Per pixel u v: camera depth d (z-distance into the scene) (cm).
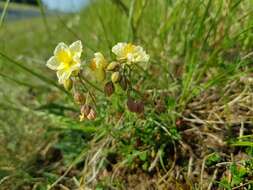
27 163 18
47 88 25
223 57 19
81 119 14
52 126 20
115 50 13
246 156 15
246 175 15
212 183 15
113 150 17
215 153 16
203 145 16
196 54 19
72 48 13
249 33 18
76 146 18
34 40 40
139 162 17
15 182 17
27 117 21
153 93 18
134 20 22
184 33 20
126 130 17
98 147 18
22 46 39
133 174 16
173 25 21
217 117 17
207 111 17
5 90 25
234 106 17
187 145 16
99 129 17
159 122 17
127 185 16
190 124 17
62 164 18
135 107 14
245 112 17
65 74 13
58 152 19
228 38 18
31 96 25
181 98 18
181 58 20
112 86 14
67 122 19
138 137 17
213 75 18
